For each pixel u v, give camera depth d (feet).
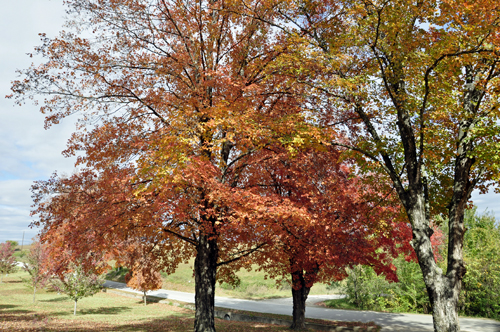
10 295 95.81
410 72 29.25
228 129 30.32
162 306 85.10
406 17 29.19
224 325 52.24
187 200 29.73
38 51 31.81
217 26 36.96
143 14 35.60
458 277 28.91
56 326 45.19
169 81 37.32
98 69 34.32
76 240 32.53
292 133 30.37
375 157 34.83
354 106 35.19
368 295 81.51
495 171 30.04
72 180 33.78
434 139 31.78
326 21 35.94
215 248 38.60
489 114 28.71
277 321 58.39
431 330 46.06
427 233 30.68
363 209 40.32
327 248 37.42
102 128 35.24
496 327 48.34
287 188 43.11
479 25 24.18
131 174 32.63
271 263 48.26
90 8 33.32
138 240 42.29
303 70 32.45
